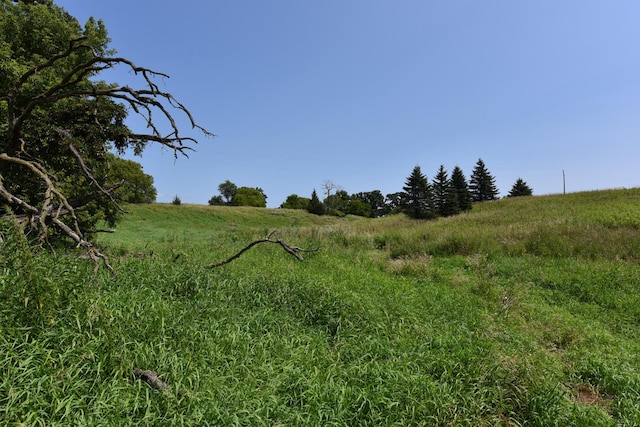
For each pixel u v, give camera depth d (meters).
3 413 2.47
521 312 7.29
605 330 6.65
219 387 3.27
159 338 3.91
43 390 2.73
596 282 9.34
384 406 3.45
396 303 6.50
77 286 3.96
